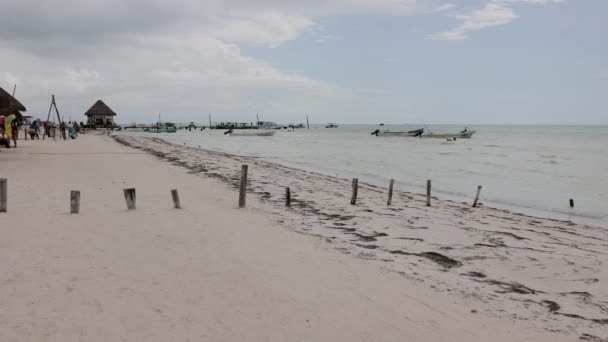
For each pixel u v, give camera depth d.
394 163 34.97
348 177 25.62
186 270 7.17
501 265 8.83
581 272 8.52
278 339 5.09
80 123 106.19
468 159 39.03
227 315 5.62
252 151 49.56
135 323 5.25
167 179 18.81
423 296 6.85
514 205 17.75
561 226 13.39
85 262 7.30
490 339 5.52
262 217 12.12
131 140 60.72
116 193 14.26
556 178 25.80
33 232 8.95
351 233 10.93
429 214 13.95
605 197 19.66
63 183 15.81
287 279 7.09
